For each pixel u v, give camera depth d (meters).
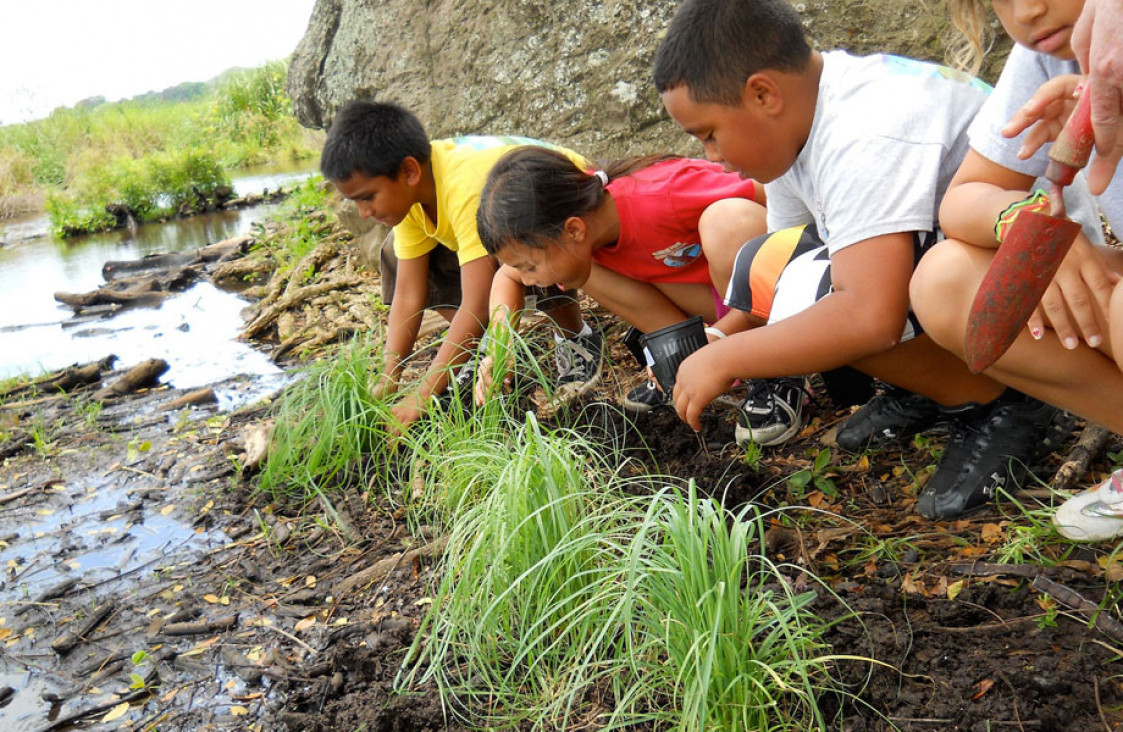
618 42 4.58
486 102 5.01
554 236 2.80
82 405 4.39
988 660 1.91
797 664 1.83
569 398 3.32
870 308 2.19
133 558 2.99
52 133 15.35
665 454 2.95
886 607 2.11
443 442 2.93
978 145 2.10
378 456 3.21
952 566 2.19
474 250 3.31
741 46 2.22
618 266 3.12
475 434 2.87
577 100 4.70
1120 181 1.99
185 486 3.41
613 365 3.65
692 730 1.77
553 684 2.12
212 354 5.05
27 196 12.80
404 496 2.99
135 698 2.36
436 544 2.65
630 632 1.91
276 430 3.25
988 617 2.04
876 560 2.28
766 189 2.75
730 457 2.86
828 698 1.91
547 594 2.24
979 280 1.99
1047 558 2.14
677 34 2.29
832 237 2.26
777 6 2.27
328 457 3.17
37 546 3.14
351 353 3.42
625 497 2.50
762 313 2.71
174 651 2.51
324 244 6.09
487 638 2.22
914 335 2.31
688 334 2.83
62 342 5.64
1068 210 2.23
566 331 3.52
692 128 2.34
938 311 2.05
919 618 2.07
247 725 2.19
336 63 5.79
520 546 2.30
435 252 3.81
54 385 4.66
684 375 2.36
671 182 3.05
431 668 2.13
